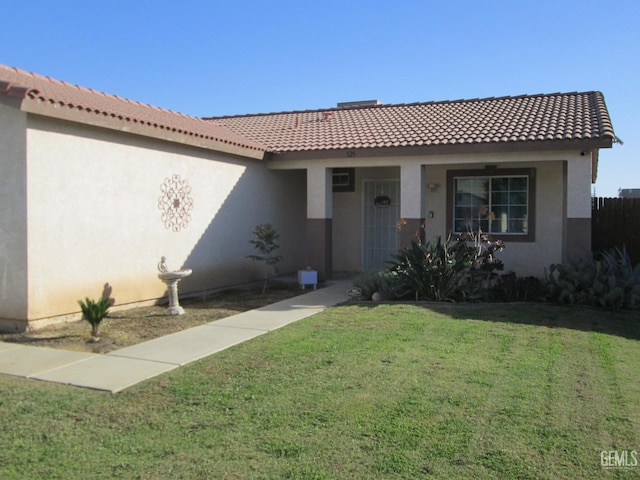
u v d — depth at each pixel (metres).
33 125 8.52
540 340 7.89
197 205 12.38
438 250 11.41
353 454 4.37
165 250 11.45
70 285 9.29
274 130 17.16
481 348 7.46
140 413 5.25
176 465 4.23
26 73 10.69
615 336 8.20
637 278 10.36
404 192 13.70
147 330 8.84
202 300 11.96
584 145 11.74
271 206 15.36
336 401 5.47
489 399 5.51
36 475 4.09
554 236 14.23
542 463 4.21
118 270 10.28
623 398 5.55
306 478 4.02
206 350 7.53
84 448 4.53
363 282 12.03
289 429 4.85
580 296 10.49
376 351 7.30
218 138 12.50
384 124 15.94
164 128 10.93
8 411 5.31
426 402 5.43
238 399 5.57
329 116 17.98
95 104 10.07
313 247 14.73
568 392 5.71
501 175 14.68
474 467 4.16
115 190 10.16
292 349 7.45
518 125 13.52
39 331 8.58
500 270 13.25
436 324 8.95
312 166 14.66
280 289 13.74
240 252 13.95
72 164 9.25
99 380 6.24
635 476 4.03
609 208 14.24
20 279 8.58
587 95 15.84
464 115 15.55
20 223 8.52
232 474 4.09
